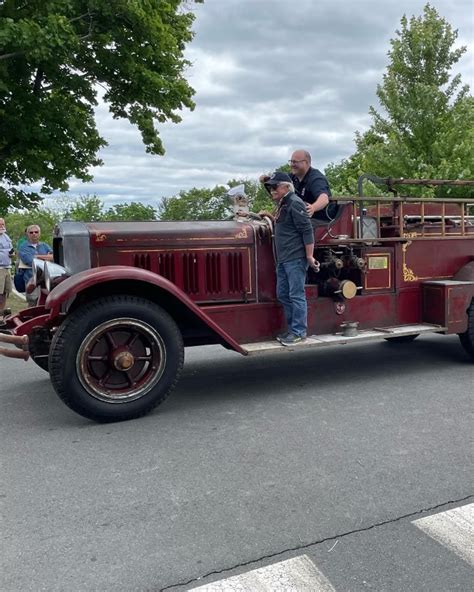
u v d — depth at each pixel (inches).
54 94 486.9
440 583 91.0
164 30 467.2
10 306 406.0
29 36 358.0
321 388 204.7
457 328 225.6
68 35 380.5
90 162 526.3
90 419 169.2
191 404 187.6
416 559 97.4
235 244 200.1
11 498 121.0
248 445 149.3
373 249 220.4
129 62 462.6
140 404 170.4
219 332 180.9
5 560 97.9
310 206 197.0
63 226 184.9
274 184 190.5
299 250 191.9
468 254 246.7
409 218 237.1
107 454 144.6
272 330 205.0
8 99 435.2
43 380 224.2
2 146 459.2
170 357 173.0
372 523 109.0
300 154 210.4
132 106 511.5
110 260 183.9
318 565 95.6
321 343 197.3
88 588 90.3
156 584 91.1
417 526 107.9
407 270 229.1
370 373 226.5
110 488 125.2
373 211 243.1
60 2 389.1
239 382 215.6
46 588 90.3
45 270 181.6
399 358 253.8
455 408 178.9
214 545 101.7
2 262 342.3
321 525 108.3
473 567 95.3
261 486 124.8
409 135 528.4
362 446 147.2
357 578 92.1
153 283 167.3
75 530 107.5
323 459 139.0
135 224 192.7
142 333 170.1
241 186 224.4
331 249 213.3
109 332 167.0
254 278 203.8
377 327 223.0
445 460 137.8
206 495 121.0
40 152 479.5
